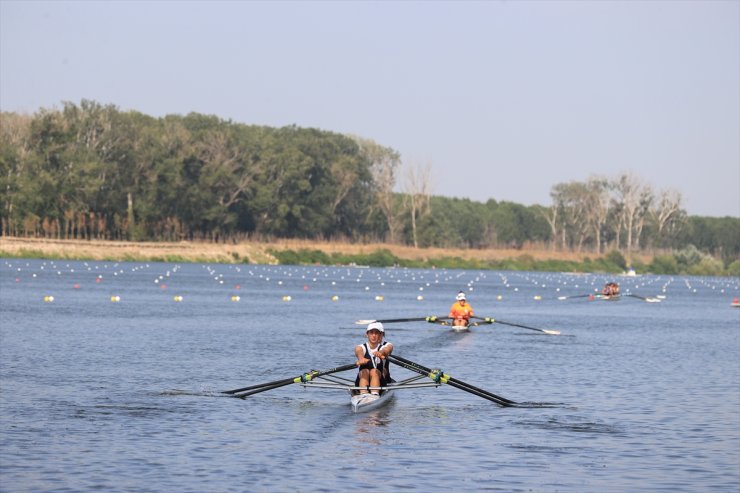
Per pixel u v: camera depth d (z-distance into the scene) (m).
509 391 128.38
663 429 102.56
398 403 115.88
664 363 167.38
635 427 103.44
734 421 107.88
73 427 96.25
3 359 147.25
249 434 95.38
